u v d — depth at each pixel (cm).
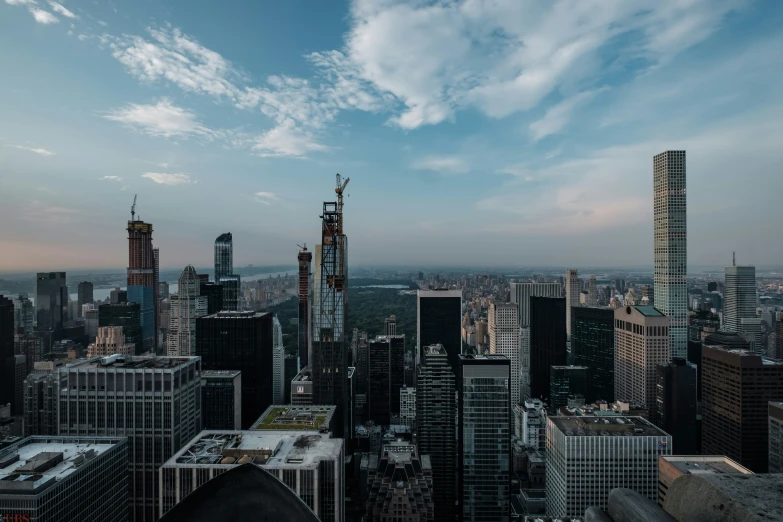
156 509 18038
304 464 12281
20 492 11431
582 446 18250
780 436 19950
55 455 13188
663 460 16700
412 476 17475
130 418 18338
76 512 12612
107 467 14088
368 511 17475
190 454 12925
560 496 18838
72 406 18488
